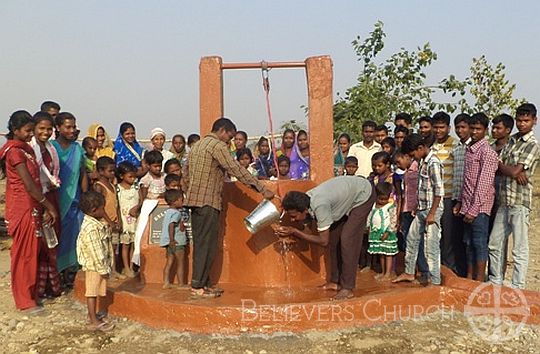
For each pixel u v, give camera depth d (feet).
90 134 29.37
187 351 16.37
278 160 27.96
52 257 22.09
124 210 23.26
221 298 18.86
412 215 21.59
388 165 23.13
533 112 20.61
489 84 40.19
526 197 20.74
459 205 22.36
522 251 20.70
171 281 21.59
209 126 22.45
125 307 19.10
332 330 17.53
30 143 21.02
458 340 17.06
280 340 16.90
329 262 20.66
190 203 18.78
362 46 40.45
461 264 23.59
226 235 21.24
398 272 22.95
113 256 22.68
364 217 18.89
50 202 21.63
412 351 16.26
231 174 18.69
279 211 19.43
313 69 22.20
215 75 22.31
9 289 24.54
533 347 16.79
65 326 18.93
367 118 38.91
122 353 16.46
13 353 16.79
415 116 39.42
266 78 22.43
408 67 39.91
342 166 29.58
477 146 21.13
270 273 20.61
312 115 22.31
